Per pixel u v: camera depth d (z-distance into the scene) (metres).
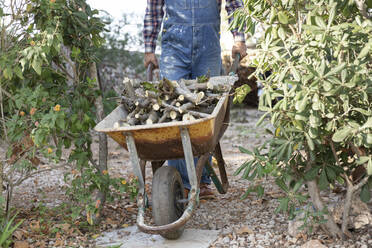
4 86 3.08
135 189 3.02
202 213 3.45
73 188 3.09
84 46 3.27
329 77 2.20
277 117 2.55
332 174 2.59
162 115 2.96
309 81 2.37
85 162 3.12
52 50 3.04
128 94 3.08
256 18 2.73
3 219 2.82
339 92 2.29
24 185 4.52
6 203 3.34
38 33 2.95
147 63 4.08
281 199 2.60
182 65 3.89
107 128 2.63
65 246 2.78
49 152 2.89
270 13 2.59
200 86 3.15
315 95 2.24
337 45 2.31
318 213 2.55
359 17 2.31
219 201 3.81
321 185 2.61
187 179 3.87
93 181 3.10
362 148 2.59
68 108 3.21
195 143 2.74
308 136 2.41
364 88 2.32
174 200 2.72
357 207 2.88
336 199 3.47
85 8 3.23
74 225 3.08
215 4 3.89
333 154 2.71
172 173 2.78
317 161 2.71
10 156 3.01
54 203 3.80
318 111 2.37
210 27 3.86
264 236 2.85
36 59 2.81
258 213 3.39
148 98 2.92
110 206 3.66
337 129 2.46
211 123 2.63
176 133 2.64
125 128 2.57
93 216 3.18
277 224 3.09
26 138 2.97
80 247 2.76
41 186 4.50
